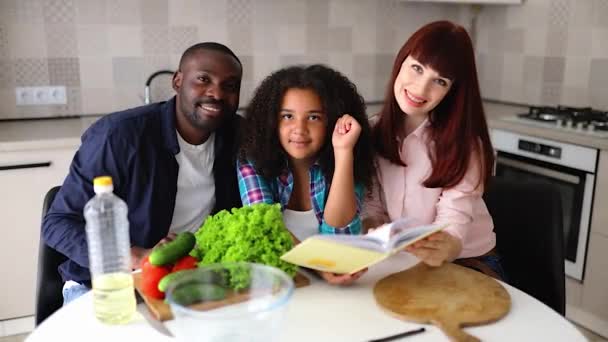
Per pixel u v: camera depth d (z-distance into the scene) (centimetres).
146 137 160
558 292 163
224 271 109
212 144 175
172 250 115
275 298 105
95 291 111
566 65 315
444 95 158
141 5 291
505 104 350
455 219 158
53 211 155
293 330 108
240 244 119
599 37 295
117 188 159
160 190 163
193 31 304
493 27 356
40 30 276
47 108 286
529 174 275
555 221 166
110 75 293
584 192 251
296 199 163
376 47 350
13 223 240
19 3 269
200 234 127
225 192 176
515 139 280
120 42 291
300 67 155
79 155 158
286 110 147
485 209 172
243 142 159
